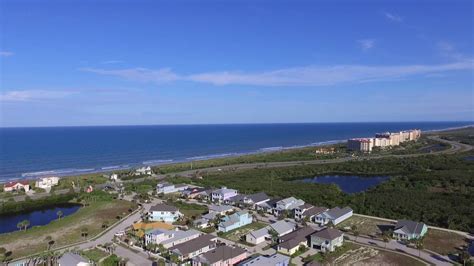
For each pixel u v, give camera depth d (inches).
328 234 3346.5
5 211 4795.8
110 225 4077.3
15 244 3454.7
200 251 3216.0
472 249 3324.3
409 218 4266.7
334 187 5920.3
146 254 3186.5
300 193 5457.7
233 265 2960.1
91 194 5511.8
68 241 3553.2
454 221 4025.6
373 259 3100.4
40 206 5162.4
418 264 2992.1
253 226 4062.5
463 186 5767.7
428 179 6284.5
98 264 2942.9
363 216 4419.3
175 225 4094.5
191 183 6456.7
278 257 2928.2
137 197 5369.1
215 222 4082.2
